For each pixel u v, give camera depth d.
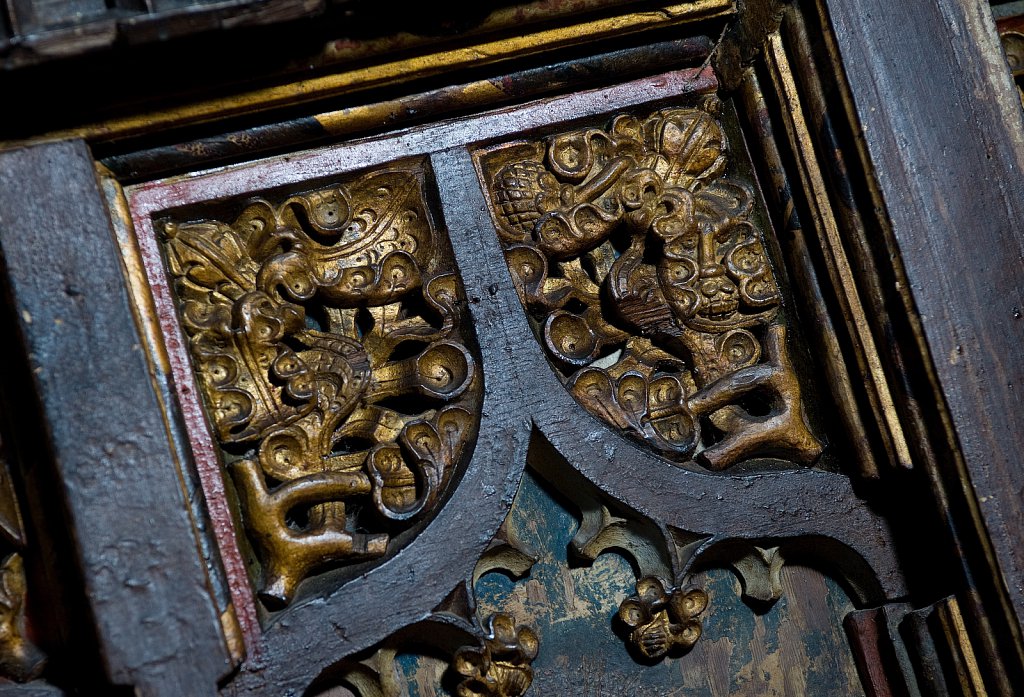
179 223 0.97
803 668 1.02
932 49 1.00
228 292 0.97
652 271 1.02
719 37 1.04
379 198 1.00
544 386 0.98
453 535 0.96
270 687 0.93
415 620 0.95
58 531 0.93
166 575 0.91
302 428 0.96
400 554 0.95
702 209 1.03
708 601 1.00
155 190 0.96
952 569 0.99
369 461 0.96
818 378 1.02
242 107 0.96
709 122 1.04
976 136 1.00
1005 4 1.06
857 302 1.00
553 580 1.00
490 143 1.01
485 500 0.96
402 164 0.99
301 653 0.93
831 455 1.02
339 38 0.96
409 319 1.00
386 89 0.99
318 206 0.99
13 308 0.92
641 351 1.02
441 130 1.00
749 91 1.03
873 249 0.99
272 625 0.93
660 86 1.03
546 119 1.01
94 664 0.93
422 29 0.97
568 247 1.01
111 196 0.95
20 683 0.93
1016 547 0.97
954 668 0.98
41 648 0.93
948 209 0.99
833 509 1.01
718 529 0.99
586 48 1.01
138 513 0.91
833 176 1.00
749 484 1.00
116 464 0.91
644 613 0.98
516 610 0.99
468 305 0.98
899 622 1.00
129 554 0.91
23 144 0.94
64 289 0.92
